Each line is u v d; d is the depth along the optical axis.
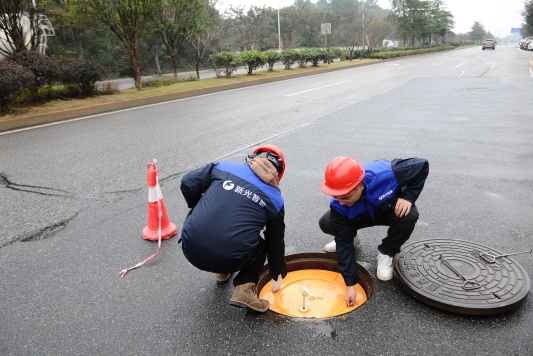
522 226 3.62
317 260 3.23
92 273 3.18
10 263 3.34
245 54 21.27
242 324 2.54
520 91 11.93
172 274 3.13
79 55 33.00
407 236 2.77
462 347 2.26
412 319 2.49
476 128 7.49
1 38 13.00
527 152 5.86
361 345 2.31
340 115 9.38
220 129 8.41
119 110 11.73
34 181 5.38
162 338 2.44
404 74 20.31
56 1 27.94
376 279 2.92
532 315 2.46
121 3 14.14
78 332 2.52
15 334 2.52
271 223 2.55
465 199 4.26
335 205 2.67
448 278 2.69
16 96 10.67
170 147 7.02
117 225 3.99
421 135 7.12
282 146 6.75
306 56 26.91
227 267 2.48
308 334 2.41
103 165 6.03
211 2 25.34
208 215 2.45
